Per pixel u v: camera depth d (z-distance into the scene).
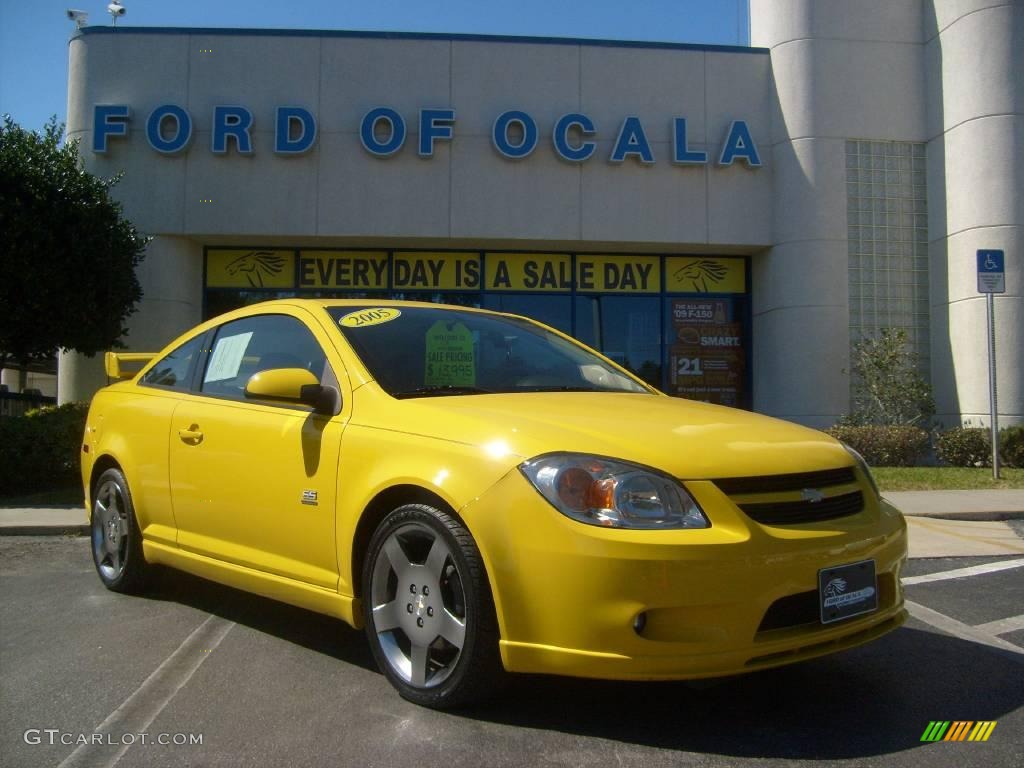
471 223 14.16
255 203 13.96
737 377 15.37
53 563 6.50
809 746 3.13
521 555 3.05
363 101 14.18
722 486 3.10
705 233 14.55
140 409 5.13
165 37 14.11
